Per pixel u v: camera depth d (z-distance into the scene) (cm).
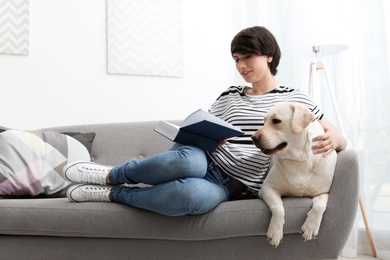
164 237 149
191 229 147
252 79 182
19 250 155
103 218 150
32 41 256
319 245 149
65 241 155
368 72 241
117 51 275
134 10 281
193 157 146
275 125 149
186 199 140
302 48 257
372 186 238
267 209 149
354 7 249
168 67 290
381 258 233
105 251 154
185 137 154
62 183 196
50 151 201
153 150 220
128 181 154
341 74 255
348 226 148
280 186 155
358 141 246
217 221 147
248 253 152
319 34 225
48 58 259
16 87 251
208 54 306
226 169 167
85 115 267
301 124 144
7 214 150
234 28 315
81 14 269
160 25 288
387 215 231
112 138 226
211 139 158
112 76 275
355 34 248
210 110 198
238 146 170
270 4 299
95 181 159
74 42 266
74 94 265
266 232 148
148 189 149
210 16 308
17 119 250
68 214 151
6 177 185
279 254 151
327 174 150
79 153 208
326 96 263
